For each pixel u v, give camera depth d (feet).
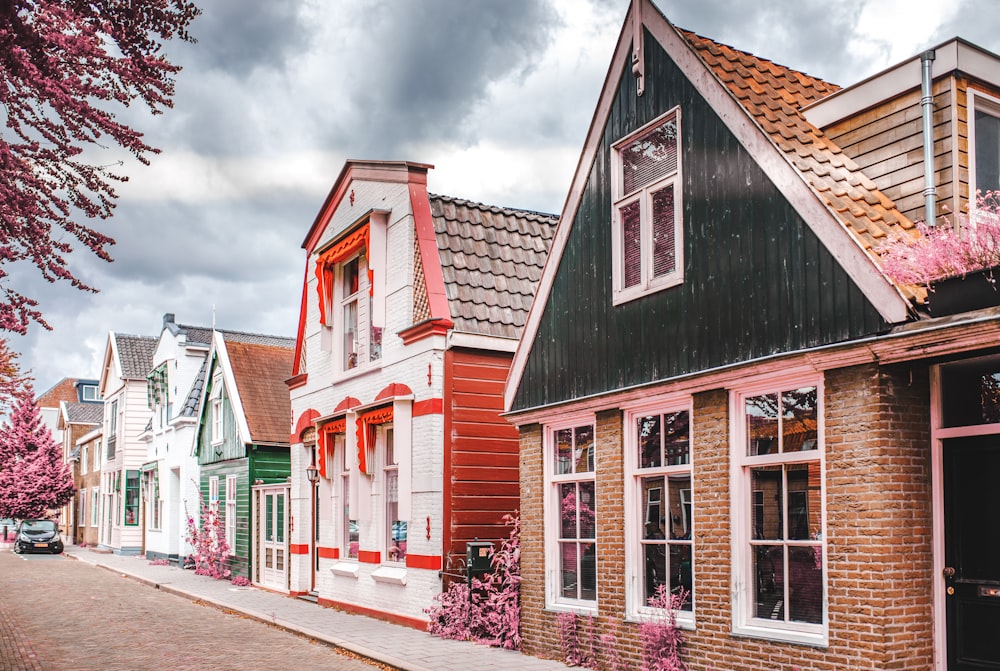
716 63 31.89
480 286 49.52
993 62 28.37
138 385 126.93
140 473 123.24
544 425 39.27
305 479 64.85
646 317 33.45
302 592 64.34
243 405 80.53
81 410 187.42
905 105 28.94
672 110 32.60
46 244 24.75
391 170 52.16
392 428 52.54
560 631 37.11
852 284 25.34
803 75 35.12
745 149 29.43
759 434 28.50
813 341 26.45
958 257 23.31
